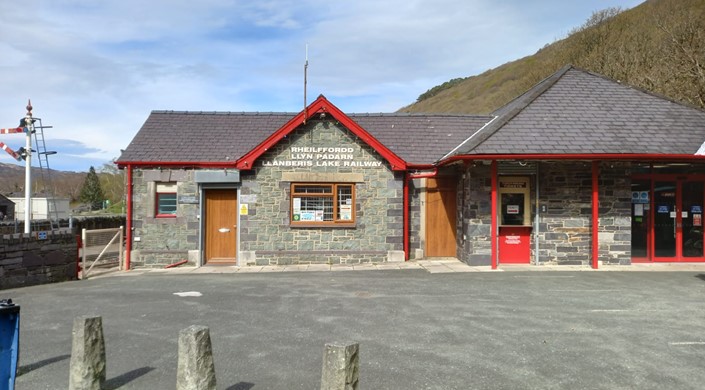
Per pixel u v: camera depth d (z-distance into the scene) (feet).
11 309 15.89
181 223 47.34
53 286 36.35
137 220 47.39
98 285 36.35
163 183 48.01
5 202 120.37
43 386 16.62
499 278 36.09
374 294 30.89
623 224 41.98
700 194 43.01
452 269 40.60
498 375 17.25
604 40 105.50
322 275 39.14
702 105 72.18
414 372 17.54
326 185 46.62
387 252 46.16
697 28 79.56
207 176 46.47
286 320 24.72
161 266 47.03
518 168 42.19
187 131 51.85
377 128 52.47
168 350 20.15
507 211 42.73
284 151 46.32
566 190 42.19
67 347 20.79
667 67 80.23
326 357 13.21
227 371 17.74
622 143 39.70
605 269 39.93
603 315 25.17
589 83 47.85
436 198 47.73
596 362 18.44
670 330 22.45
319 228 46.26
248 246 46.29
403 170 46.06
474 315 25.32
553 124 41.98
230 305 28.27
